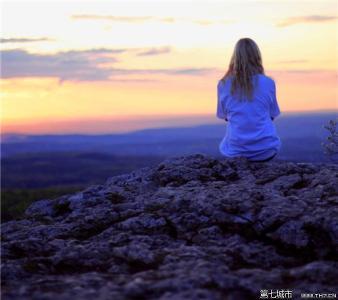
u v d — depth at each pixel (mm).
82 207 3600
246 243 2846
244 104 3891
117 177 4238
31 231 3152
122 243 2855
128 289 2021
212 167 3973
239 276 2275
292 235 2811
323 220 2809
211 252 2680
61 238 3105
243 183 3584
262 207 3055
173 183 3816
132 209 3338
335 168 3830
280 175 3711
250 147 3906
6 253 2758
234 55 3943
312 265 2383
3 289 2221
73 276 2398
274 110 3953
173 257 2570
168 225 3078
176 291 2062
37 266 2574
